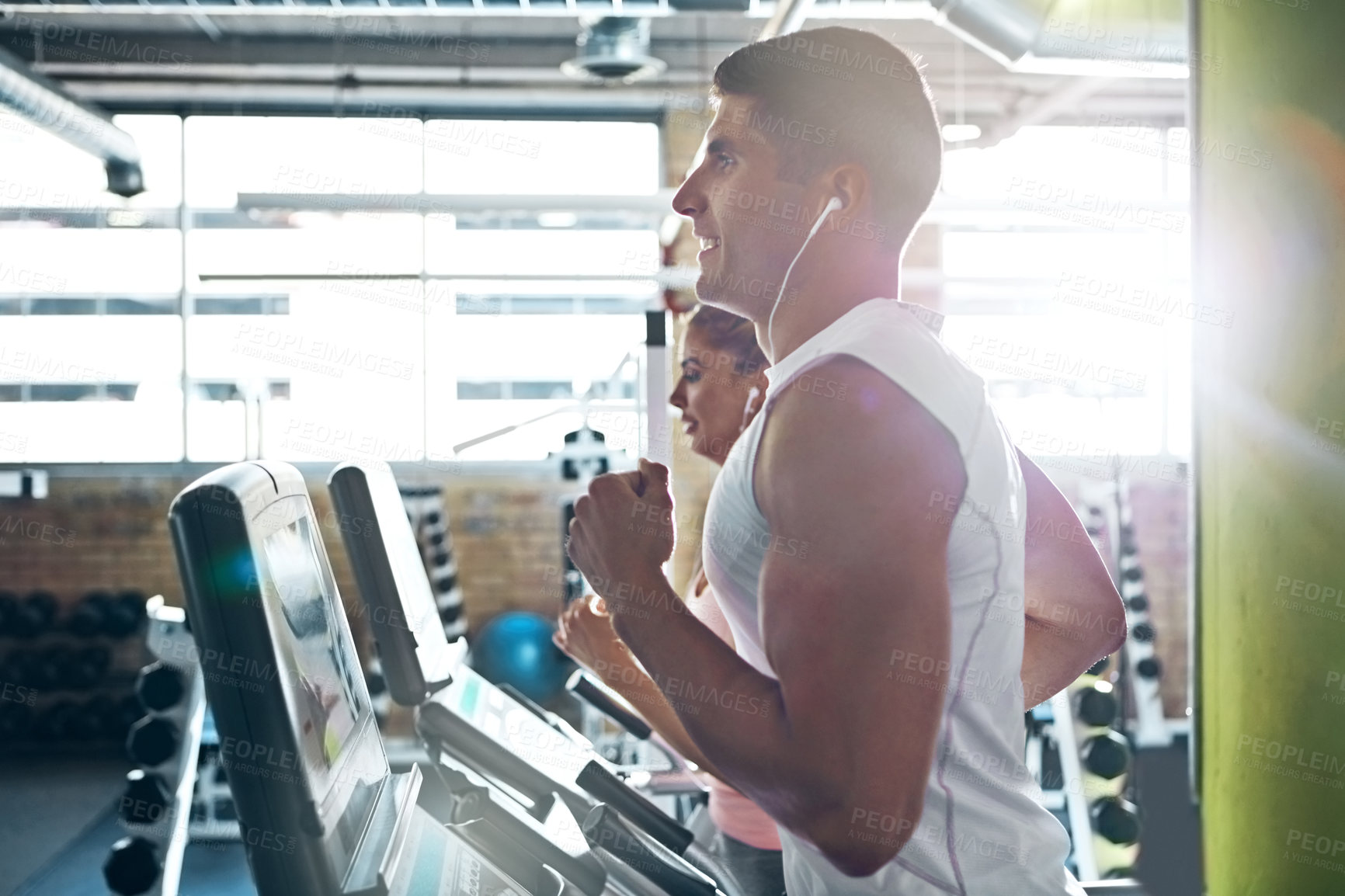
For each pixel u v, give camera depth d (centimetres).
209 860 405
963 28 254
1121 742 320
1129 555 564
